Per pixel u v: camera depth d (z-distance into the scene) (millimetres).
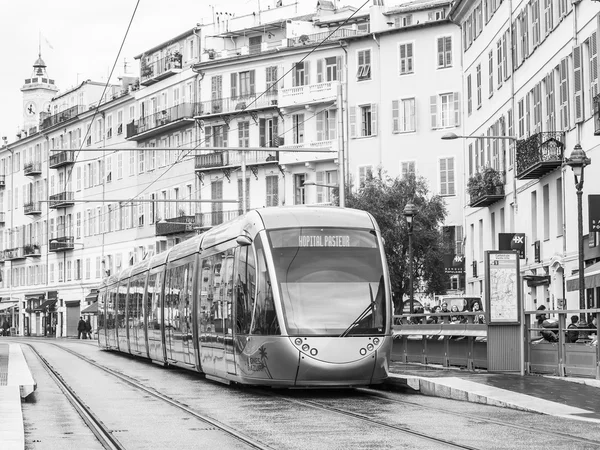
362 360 23312
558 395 20609
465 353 28688
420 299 63781
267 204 82938
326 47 78312
